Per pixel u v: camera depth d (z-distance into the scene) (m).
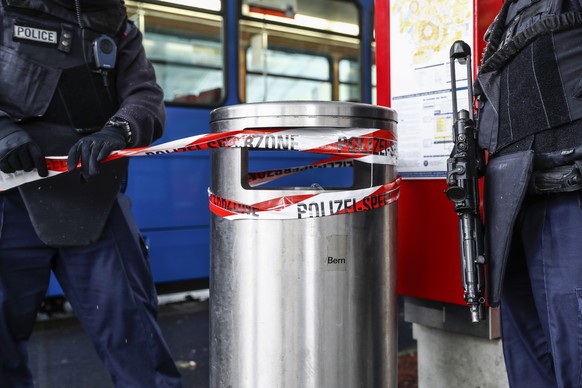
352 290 1.73
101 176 1.97
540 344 1.82
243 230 1.75
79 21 1.98
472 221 1.74
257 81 5.87
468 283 1.73
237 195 1.76
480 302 1.73
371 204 1.75
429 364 2.58
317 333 1.71
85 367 3.82
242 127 1.76
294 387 1.72
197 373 3.72
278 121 1.73
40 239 1.89
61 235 1.90
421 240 2.36
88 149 1.77
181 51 5.45
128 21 2.19
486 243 1.70
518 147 1.62
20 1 1.89
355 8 6.50
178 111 5.44
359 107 1.75
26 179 1.85
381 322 1.79
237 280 1.77
